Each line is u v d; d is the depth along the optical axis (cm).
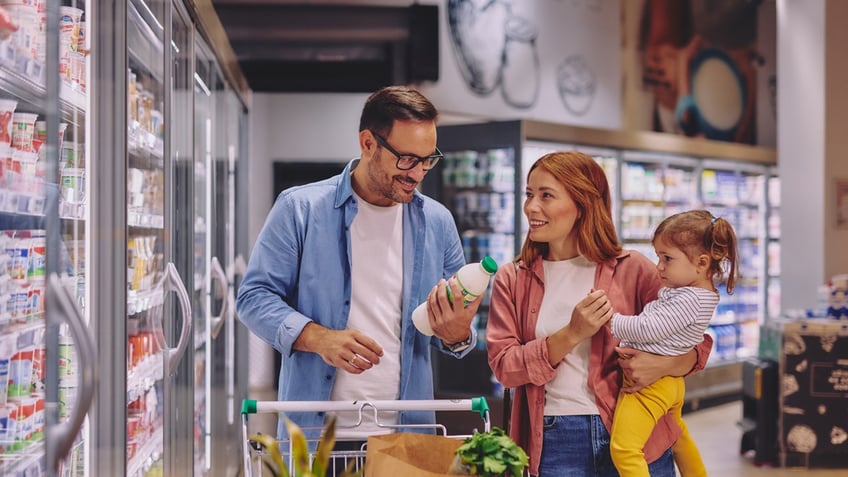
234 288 582
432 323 225
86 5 243
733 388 917
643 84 994
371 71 771
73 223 240
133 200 267
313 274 249
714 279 257
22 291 197
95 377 170
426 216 259
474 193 763
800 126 785
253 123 1007
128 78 250
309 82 776
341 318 250
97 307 245
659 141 834
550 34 903
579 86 930
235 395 586
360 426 247
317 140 1016
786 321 662
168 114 298
